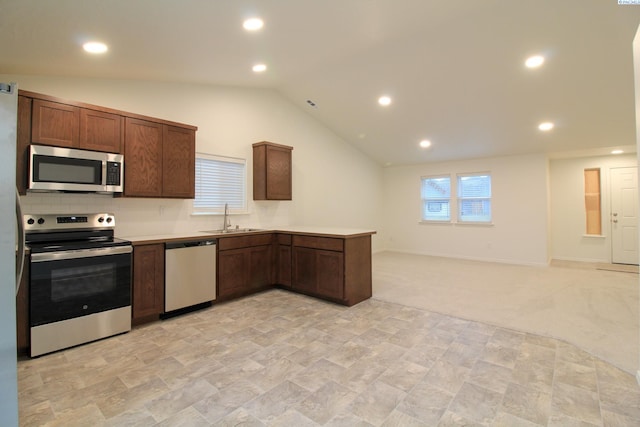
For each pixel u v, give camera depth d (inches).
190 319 128.9
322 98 203.8
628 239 243.8
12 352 54.2
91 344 105.7
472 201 271.9
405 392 78.5
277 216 205.8
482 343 105.8
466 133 218.8
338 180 256.8
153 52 113.3
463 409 71.8
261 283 166.6
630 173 242.4
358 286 150.2
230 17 96.7
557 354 98.0
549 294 162.9
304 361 94.0
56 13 79.3
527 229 244.7
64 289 101.6
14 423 54.7
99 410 71.6
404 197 308.3
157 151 134.3
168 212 152.9
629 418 68.3
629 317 129.0
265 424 67.1
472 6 111.3
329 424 67.1
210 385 81.7
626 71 140.0
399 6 106.4
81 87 127.2
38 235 110.8
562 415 69.6
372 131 240.2
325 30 118.1
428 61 152.1
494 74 154.3
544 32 124.6
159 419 68.6
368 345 104.5
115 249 112.5
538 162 240.7
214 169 173.3
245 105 187.0
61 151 107.6
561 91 159.3
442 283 185.8
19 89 108.3
